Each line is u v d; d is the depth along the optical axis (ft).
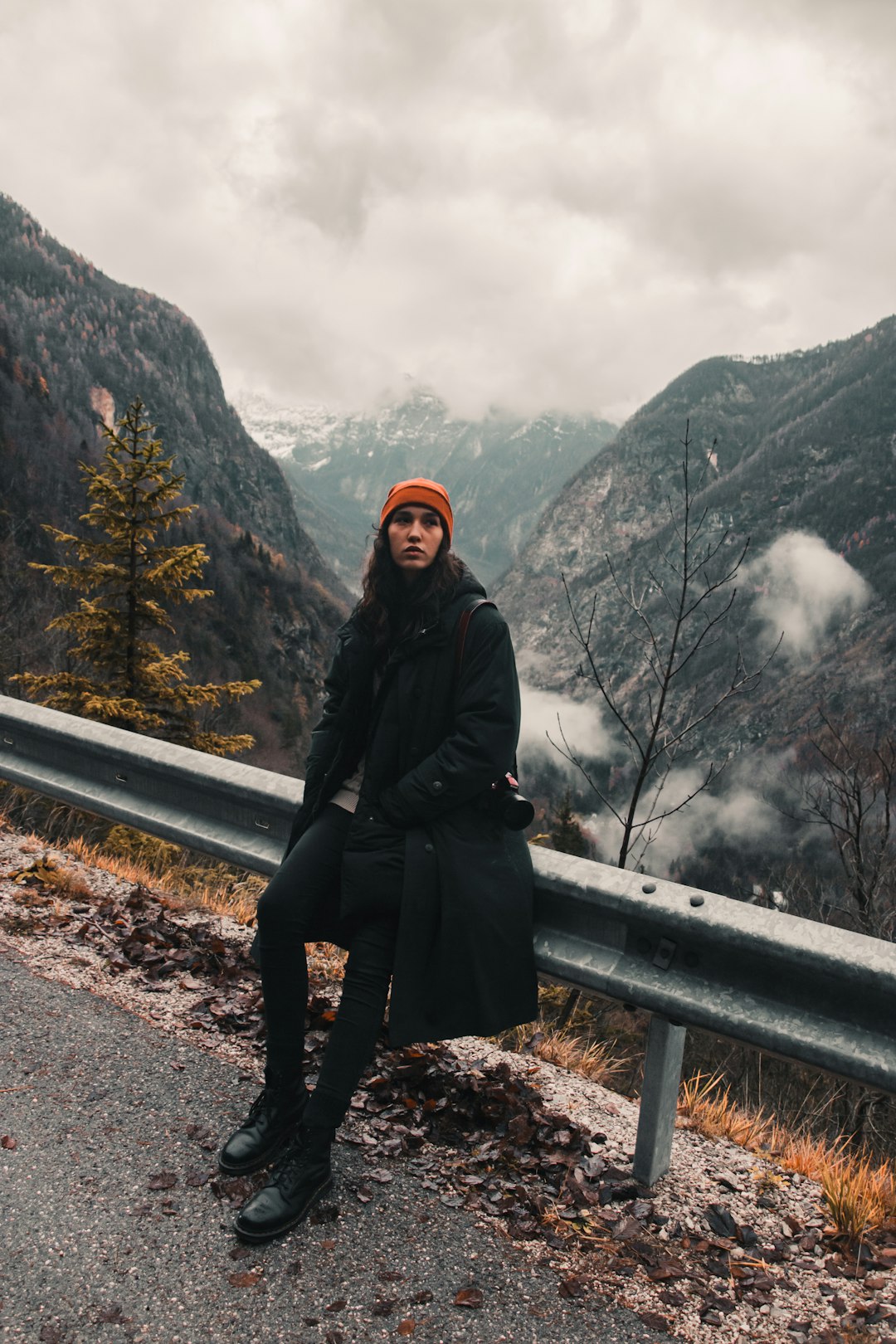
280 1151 6.64
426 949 6.38
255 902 13.17
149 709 32.01
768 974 6.22
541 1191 6.69
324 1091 6.19
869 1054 5.73
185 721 32.32
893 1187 7.34
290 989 6.66
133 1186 6.22
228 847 9.79
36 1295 5.15
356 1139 7.09
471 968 6.37
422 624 6.66
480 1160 6.97
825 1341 5.35
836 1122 20.57
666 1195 6.87
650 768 18.79
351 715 6.96
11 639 67.46
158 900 11.91
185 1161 6.54
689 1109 8.63
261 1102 6.70
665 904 6.56
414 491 6.74
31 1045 7.93
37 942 10.11
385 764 6.67
